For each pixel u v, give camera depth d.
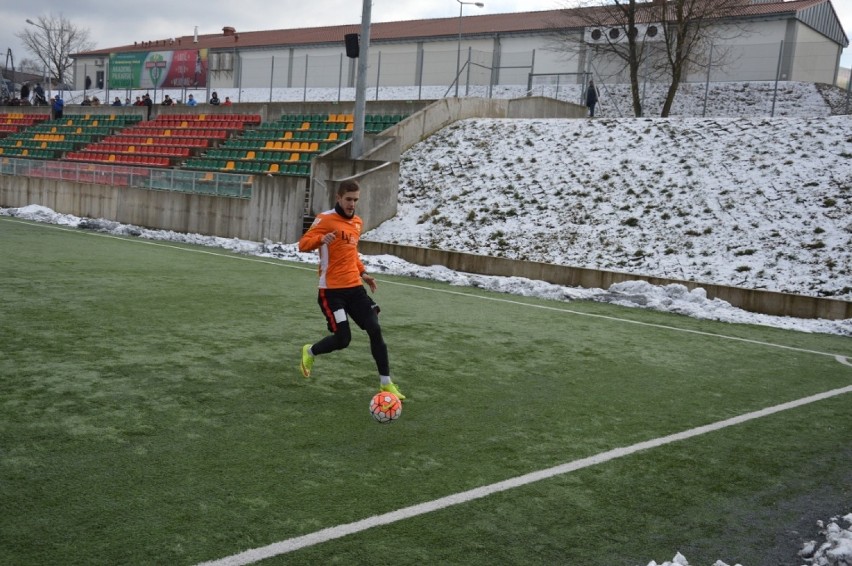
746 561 4.10
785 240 15.56
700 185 18.11
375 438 5.59
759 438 6.25
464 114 25.84
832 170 17.20
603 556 4.02
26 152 34.72
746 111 32.16
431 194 21.11
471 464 5.20
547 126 23.17
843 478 5.43
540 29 40.78
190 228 21.58
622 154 20.36
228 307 10.49
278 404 6.25
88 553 3.65
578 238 17.52
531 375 7.84
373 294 12.83
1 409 5.64
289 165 24.28
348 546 3.91
